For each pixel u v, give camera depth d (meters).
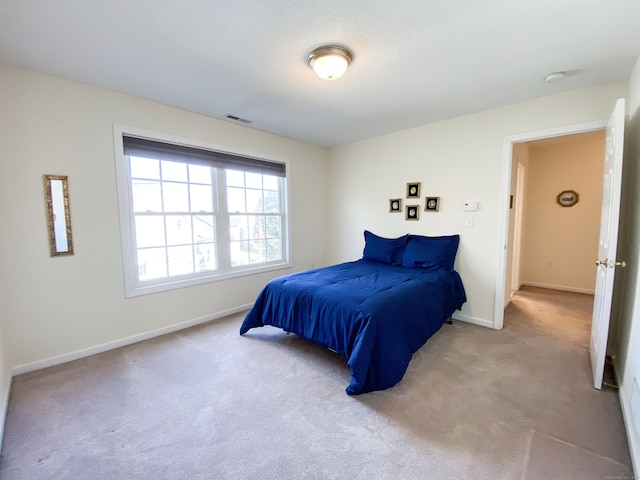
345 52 1.82
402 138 3.58
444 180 3.23
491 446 1.45
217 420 1.65
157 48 1.82
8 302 2.06
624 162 2.23
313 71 2.10
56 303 2.26
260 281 3.71
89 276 2.41
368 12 1.49
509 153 2.79
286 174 3.93
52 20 1.54
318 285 2.45
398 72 2.12
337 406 1.77
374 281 2.58
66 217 2.27
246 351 2.49
